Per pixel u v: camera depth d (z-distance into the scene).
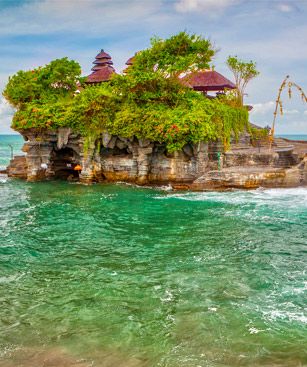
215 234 20.86
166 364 9.60
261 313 12.09
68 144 41.38
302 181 34.91
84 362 9.70
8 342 10.63
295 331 11.02
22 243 19.52
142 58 42.38
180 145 35.56
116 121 37.34
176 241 19.72
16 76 43.47
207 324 11.44
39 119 39.62
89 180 39.84
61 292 13.80
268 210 26.19
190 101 38.53
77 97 40.88
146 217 24.78
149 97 38.94
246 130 48.19
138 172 38.47
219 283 14.44
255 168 36.69
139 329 11.26
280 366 9.48
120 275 15.32
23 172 45.53
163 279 14.86
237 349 10.20
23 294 13.64
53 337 10.88
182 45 41.22
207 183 34.66
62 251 18.30
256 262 16.69
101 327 11.41
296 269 15.86
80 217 25.00
